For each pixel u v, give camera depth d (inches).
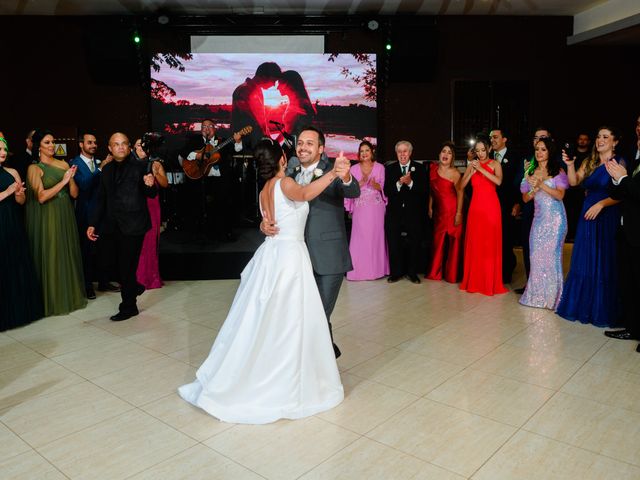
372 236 226.2
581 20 319.0
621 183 140.3
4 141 160.4
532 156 190.5
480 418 104.9
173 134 327.3
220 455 92.2
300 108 330.6
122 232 169.2
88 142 203.8
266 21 321.4
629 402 111.4
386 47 313.7
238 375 104.6
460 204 214.4
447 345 146.9
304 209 108.6
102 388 120.4
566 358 136.3
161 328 163.9
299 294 105.3
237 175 314.5
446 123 331.3
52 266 176.4
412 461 90.0
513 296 199.3
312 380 107.2
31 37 314.2
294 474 86.4
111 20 315.9
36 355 141.6
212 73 325.7
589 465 88.7
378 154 335.3
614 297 160.1
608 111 330.0
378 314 177.3
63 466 89.4
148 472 87.4
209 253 265.3
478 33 324.8
